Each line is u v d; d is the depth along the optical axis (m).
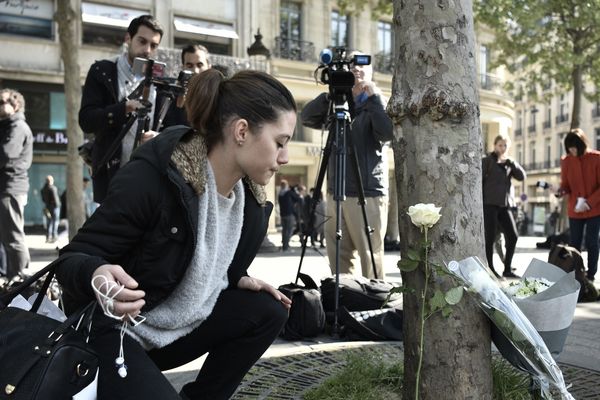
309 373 2.90
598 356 3.35
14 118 5.56
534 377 2.19
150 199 1.59
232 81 1.70
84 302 1.59
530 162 52.50
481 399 2.05
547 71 16.69
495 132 28.98
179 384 2.76
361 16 24.72
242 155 1.69
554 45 16.22
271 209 2.04
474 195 2.06
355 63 4.27
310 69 23.36
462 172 2.03
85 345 1.41
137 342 1.64
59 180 22.14
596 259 6.60
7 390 1.27
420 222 1.91
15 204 5.55
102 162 3.60
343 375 2.68
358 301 4.02
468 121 2.04
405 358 2.17
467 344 2.04
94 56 20.28
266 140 1.67
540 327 2.12
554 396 2.52
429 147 2.04
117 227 1.58
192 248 1.64
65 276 1.52
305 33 23.67
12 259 5.57
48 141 20.45
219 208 1.77
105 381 1.49
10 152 5.48
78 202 10.18
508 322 1.96
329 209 4.98
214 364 2.05
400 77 2.11
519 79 19.20
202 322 1.95
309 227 4.20
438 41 2.02
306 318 3.76
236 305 2.00
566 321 2.16
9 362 1.32
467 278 1.96
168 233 1.62
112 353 1.54
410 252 2.03
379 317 3.75
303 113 4.77
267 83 1.69
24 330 1.40
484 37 27.44
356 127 4.70
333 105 4.32
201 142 1.69
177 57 7.61
